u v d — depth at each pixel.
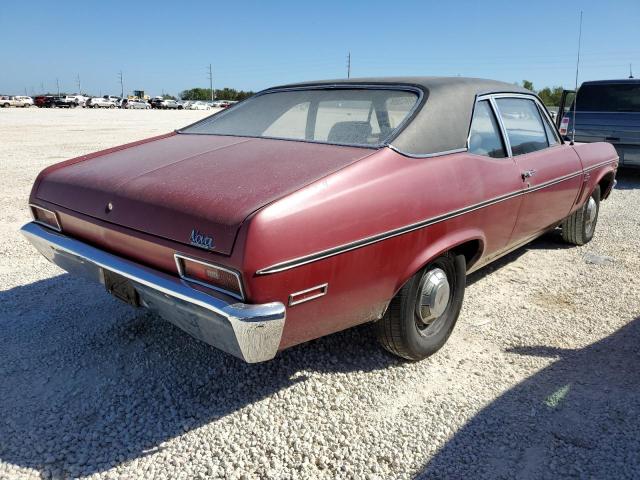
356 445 2.42
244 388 2.83
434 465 2.31
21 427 2.49
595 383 2.91
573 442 2.44
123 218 2.47
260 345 2.13
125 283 2.58
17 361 3.03
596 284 4.34
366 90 3.21
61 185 2.89
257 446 2.41
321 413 2.64
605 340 3.39
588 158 4.66
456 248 3.10
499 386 2.88
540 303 3.96
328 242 2.26
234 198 2.21
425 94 3.02
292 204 2.16
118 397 2.73
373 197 2.44
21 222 6.04
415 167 2.70
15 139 15.88
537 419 2.60
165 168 2.69
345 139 2.88
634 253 5.16
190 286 2.21
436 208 2.75
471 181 3.00
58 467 2.26
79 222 2.73
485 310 3.83
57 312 3.64
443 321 3.19
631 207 7.37
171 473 2.24
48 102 57.53
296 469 2.28
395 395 2.80
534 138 4.01
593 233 5.57
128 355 3.11
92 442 2.41
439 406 2.71
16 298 3.86
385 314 2.84
